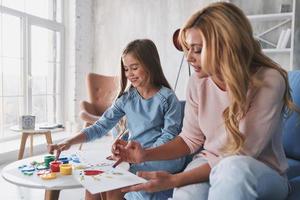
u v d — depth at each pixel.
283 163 0.98
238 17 0.88
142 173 1.07
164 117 1.49
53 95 4.29
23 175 1.20
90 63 4.65
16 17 3.64
